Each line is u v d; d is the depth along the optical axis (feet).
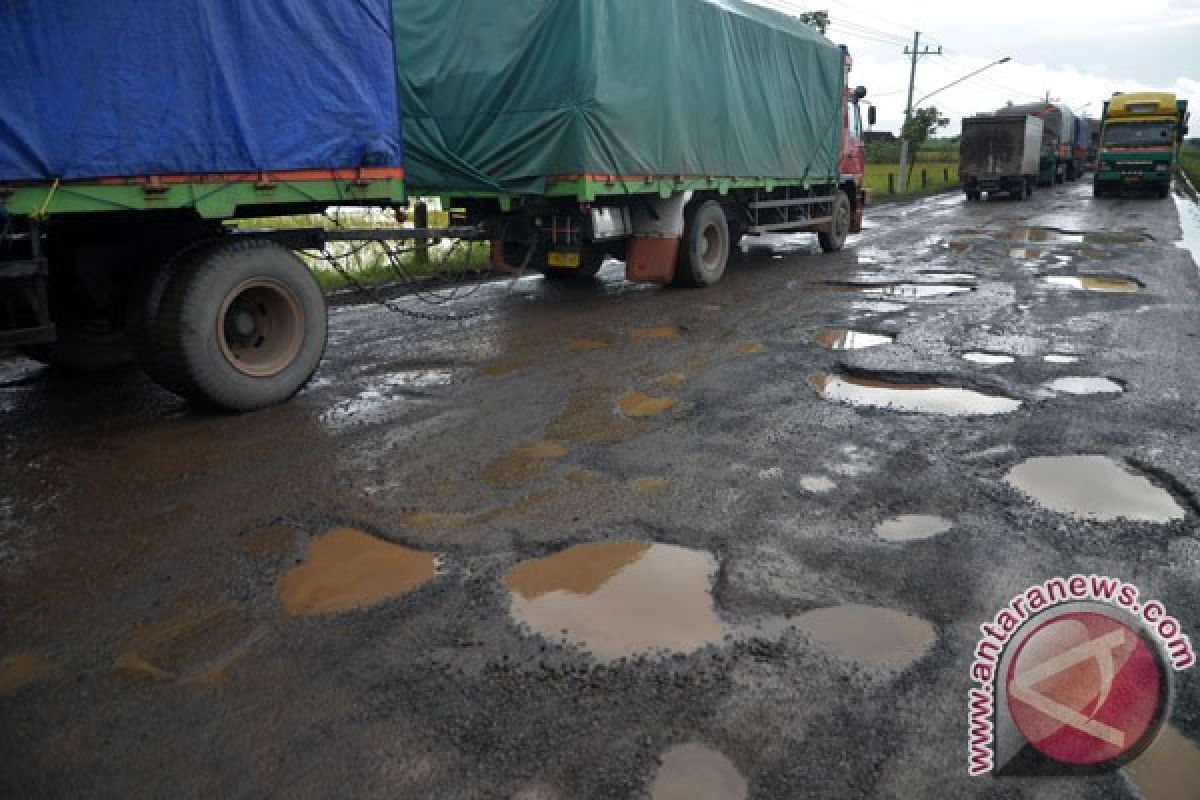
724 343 22.77
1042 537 11.03
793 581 9.96
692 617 9.24
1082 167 152.56
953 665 8.29
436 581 10.09
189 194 15.69
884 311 27.02
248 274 16.80
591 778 6.80
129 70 14.57
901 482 12.88
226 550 10.96
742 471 13.38
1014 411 16.38
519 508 12.09
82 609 9.56
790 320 25.81
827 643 8.68
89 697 7.98
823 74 41.73
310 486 13.03
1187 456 13.84
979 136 89.35
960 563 10.34
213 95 15.72
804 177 40.96
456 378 19.42
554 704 7.75
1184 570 10.17
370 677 8.22
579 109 25.52
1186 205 79.56
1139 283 32.22
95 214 16.24
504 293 31.91
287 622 9.23
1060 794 6.64
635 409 16.81
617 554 10.72
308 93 17.34
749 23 34.01
